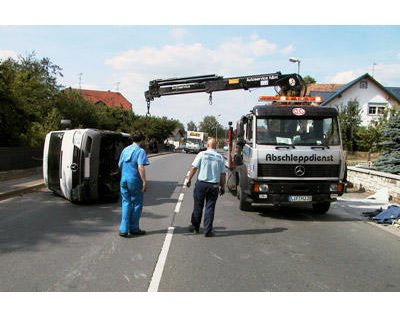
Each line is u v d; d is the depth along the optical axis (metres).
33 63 28.77
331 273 4.81
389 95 37.75
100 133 9.45
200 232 6.82
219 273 4.68
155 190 12.46
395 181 11.00
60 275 4.47
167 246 5.82
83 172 9.17
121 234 6.33
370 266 5.14
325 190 7.96
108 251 5.49
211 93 15.00
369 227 7.68
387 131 13.38
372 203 10.65
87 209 8.86
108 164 9.69
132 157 6.35
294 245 6.12
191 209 9.12
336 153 8.09
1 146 15.82
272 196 7.88
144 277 4.46
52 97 28.44
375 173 12.17
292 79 12.93
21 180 13.41
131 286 4.19
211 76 14.93
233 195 11.74
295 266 5.04
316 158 7.99
